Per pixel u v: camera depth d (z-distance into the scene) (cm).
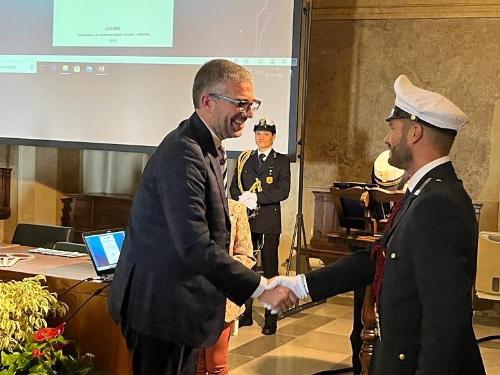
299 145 600
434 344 171
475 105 580
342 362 426
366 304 341
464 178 586
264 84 508
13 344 255
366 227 374
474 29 576
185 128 223
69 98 557
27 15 564
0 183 607
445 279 172
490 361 442
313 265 623
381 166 388
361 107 613
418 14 590
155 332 220
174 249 217
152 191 220
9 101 572
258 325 509
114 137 547
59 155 678
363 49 611
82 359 266
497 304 557
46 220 667
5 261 311
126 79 541
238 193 507
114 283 230
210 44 519
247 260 305
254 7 509
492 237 517
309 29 551
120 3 539
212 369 290
